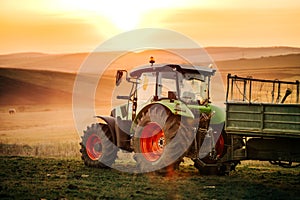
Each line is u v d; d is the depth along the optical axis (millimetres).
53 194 12164
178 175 16141
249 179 15398
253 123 13945
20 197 11766
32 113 84438
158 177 15375
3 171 16469
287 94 15805
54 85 111125
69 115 80375
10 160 20172
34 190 12727
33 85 109125
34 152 28016
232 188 13461
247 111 14070
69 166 18094
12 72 119438
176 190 13008
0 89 104938
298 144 13711
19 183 13875
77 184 13805
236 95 18141
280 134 13352
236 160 15141
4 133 50594
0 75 115000
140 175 15781
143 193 12438
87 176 15430
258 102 14906
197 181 14758
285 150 13891
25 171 16547
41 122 68500
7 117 77188
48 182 14117
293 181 15031
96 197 11797
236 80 15703
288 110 13219
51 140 39312
